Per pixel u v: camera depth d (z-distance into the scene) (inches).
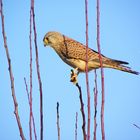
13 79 322.7
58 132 350.6
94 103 336.2
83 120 340.5
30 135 323.6
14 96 322.7
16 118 318.3
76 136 344.5
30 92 331.9
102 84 328.8
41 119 332.8
